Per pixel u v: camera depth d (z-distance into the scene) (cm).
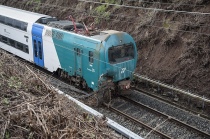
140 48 1536
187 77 1292
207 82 1231
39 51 1583
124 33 1253
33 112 672
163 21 1489
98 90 1222
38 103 725
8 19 1823
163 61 1410
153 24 1519
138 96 1309
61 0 2189
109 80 1214
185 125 1037
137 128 1042
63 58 1400
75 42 1295
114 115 1140
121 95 1309
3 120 659
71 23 1473
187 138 973
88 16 1892
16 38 1778
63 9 2128
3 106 711
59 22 1512
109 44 1184
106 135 676
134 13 1650
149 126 1030
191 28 1372
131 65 1290
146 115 1131
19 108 701
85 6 1972
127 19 1652
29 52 1680
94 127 693
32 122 633
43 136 619
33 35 1593
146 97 1298
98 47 1182
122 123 1080
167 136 965
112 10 1758
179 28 1407
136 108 1192
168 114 1145
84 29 1388
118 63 1223
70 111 739
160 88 1345
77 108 821
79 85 1368
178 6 1467
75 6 2055
